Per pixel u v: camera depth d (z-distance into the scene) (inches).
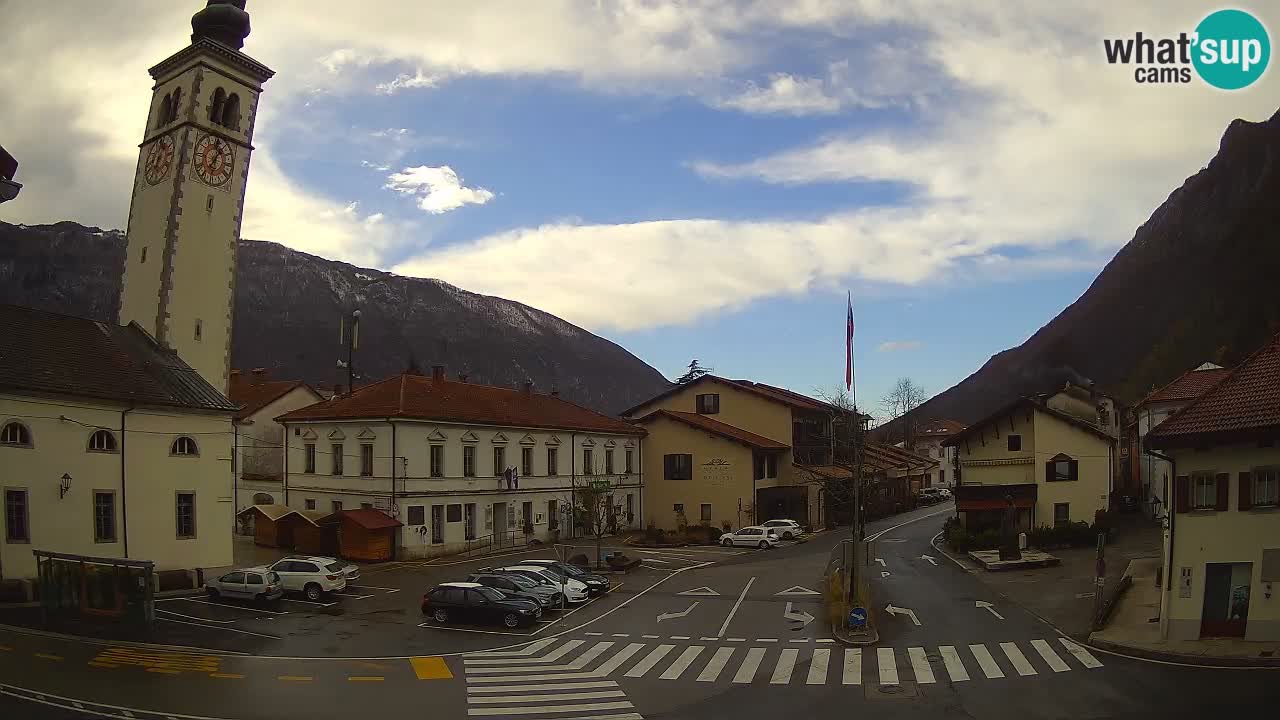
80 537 1316.4
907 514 3257.9
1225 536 1000.9
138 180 1899.6
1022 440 2239.2
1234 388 1051.9
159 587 1397.6
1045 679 892.0
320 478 2042.3
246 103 1934.1
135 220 1877.5
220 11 1900.8
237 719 749.9
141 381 1462.8
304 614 1291.8
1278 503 970.7
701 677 948.0
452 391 2234.3
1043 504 2176.4
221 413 1534.2
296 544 1926.7
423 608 1278.3
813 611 1341.0
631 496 2691.9
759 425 2824.8
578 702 841.5
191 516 1481.3
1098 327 5285.4
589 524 2353.6
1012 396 5502.0
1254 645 959.6
